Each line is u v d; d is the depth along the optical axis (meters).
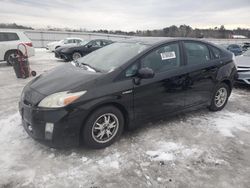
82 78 3.16
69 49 13.18
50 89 3.06
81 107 2.92
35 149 3.19
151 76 3.30
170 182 2.63
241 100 5.75
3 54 10.80
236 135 3.79
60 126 2.85
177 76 3.83
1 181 2.57
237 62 6.86
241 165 2.99
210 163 3.01
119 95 3.19
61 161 2.95
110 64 3.52
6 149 3.18
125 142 3.45
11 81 7.54
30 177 2.64
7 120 4.12
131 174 2.75
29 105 3.02
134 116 3.47
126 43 4.14
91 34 35.22
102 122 3.20
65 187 2.51
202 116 4.54
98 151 3.20
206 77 4.32
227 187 2.58
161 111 3.79
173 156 3.13
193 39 4.30
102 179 2.65
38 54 19.00
